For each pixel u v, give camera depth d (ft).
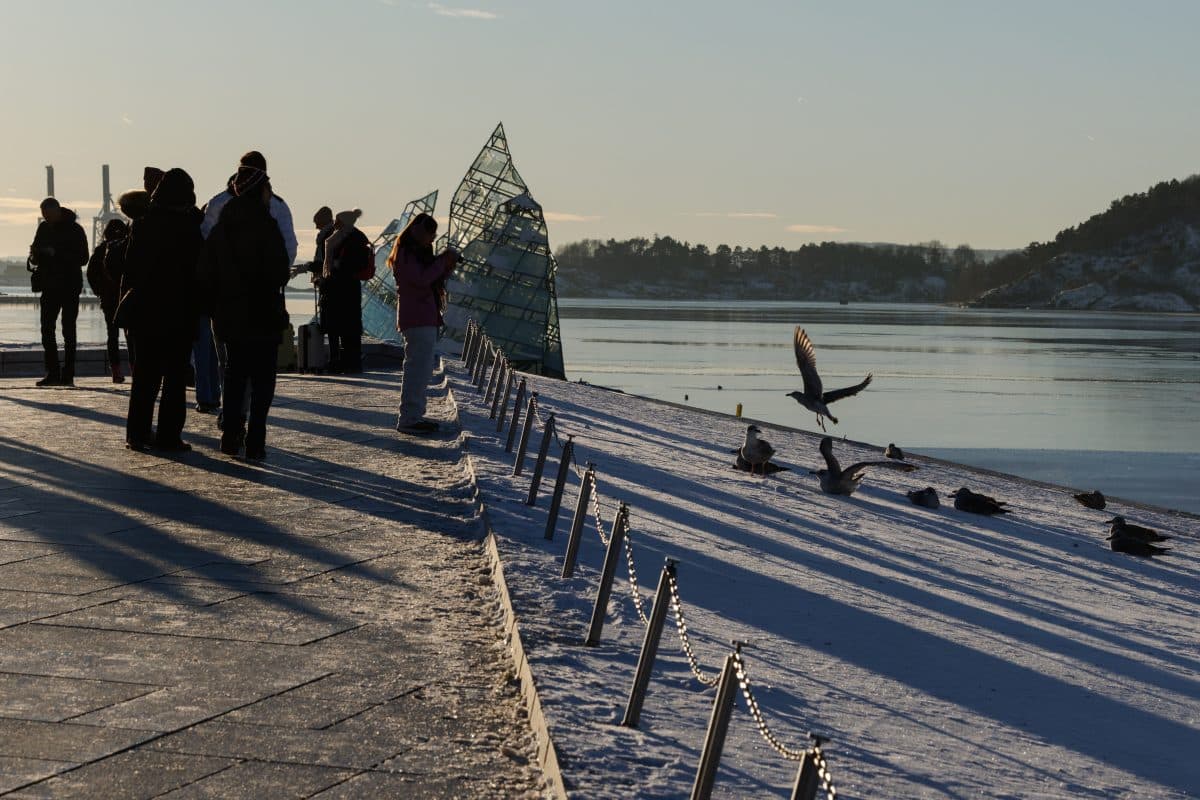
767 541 42.04
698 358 527.81
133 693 19.30
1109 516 82.02
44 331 64.80
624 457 60.70
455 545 31.60
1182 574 57.57
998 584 43.14
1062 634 34.88
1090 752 23.03
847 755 19.69
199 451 43.75
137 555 28.17
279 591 25.81
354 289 76.89
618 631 24.98
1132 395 371.56
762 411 300.40
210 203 46.78
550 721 18.52
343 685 20.30
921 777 19.26
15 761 16.51
